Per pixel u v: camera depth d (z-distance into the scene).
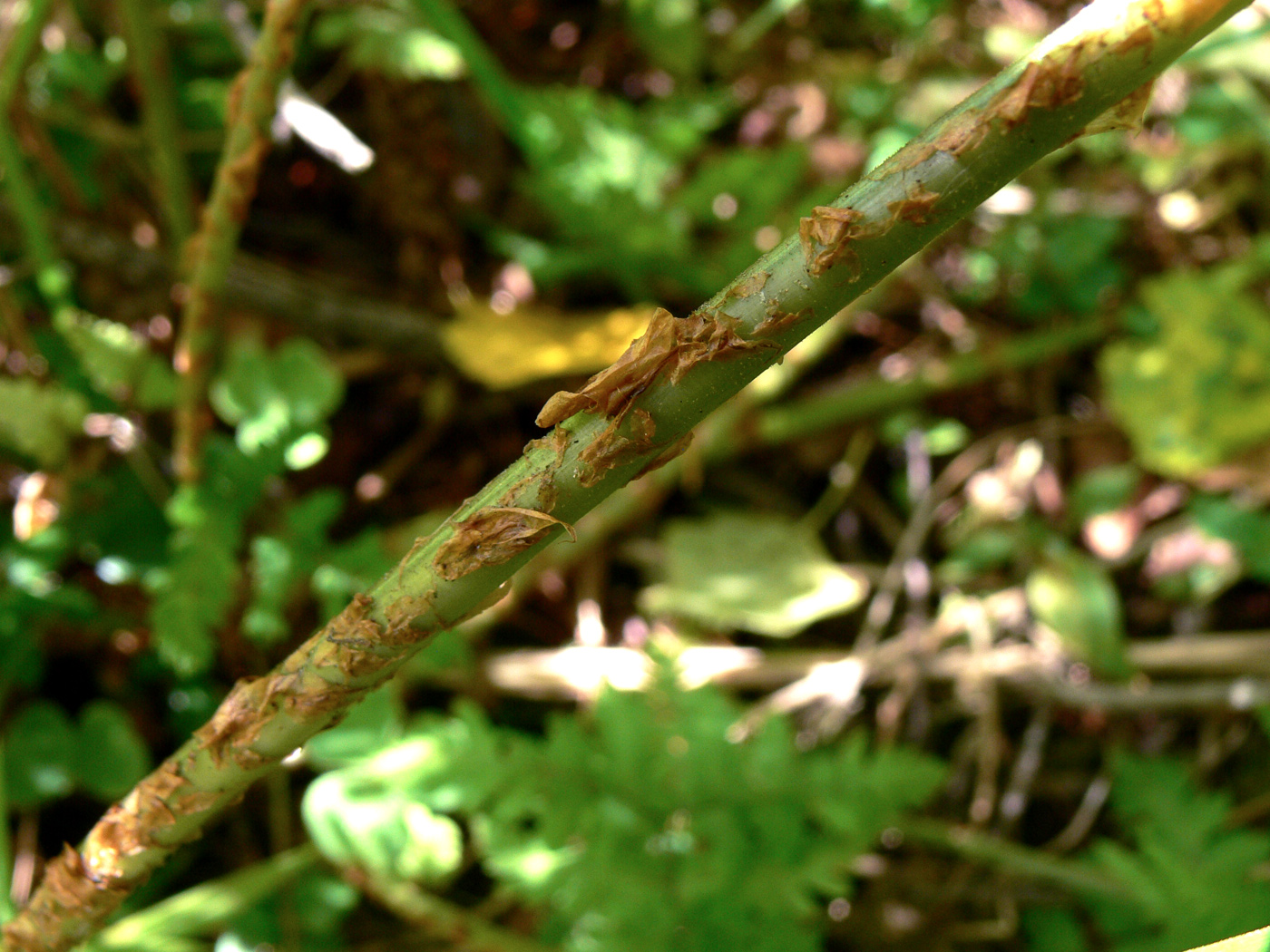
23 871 0.22
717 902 0.19
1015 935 0.23
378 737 0.20
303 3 0.14
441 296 0.30
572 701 0.26
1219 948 0.09
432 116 0.30
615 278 0.30
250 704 0.11
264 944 0.21
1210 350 0.27
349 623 0.10
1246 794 0.24
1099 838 0.24
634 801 0.20
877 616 0.27
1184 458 0.26
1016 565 0.27
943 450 0.29
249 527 0.24
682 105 0.31
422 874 0.19
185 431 0.20
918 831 0.23
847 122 0.31
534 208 0.31
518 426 0.29
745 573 0.27
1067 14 0.33
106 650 0.24
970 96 0.09
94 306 0.27
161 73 0.23
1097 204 0.30
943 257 0.31
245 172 0.16
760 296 0.09
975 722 0.26
